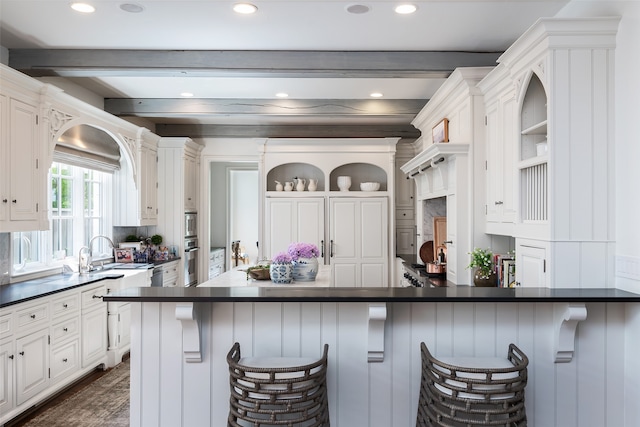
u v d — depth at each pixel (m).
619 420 2.40
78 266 4.73
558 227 2.50
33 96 3.65
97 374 4.34
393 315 2.40
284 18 3.16
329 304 2.40
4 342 3.09
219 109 5.28
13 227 3.43
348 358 2.41
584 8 2.79
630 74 2.37
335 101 5.32
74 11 3.06
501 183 3.37
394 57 3.74
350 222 6.57
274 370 2.00
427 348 2.29
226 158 6.80
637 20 2.32
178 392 2.39
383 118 5.99
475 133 3.75
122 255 5.66
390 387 2.40
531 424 2.38
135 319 2.39
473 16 3.12
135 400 2.39
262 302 2.34
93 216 5.50
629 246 2.38
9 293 3.49
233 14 3.09
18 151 3.48
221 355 2.40
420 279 4.67
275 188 6.91
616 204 2.49
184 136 6.72
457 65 3.74
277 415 2.14
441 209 5.47
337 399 2.40
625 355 2.40
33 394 3.40
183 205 6.32
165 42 3.58
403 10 3.03
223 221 8.68
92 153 4.96
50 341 3.61
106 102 5.26
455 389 2.00
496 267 3.57
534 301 2.22
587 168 2.50
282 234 6.55
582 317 2.25
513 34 3.42
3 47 3.67
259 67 3.74
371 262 6.57
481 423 1.97
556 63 2.51
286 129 6.72
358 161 6.62
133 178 5.62
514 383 2.04
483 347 2.40
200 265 6.88
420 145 6.32
